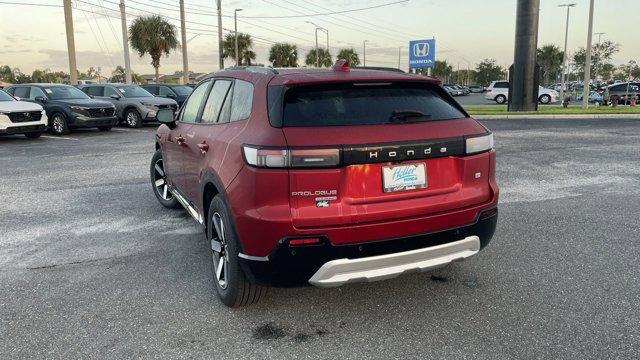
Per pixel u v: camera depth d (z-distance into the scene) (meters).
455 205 3.41
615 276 4.18
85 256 4.82
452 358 3.03
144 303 3.81
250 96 3.62
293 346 3.20
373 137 3.14
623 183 7.61
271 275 3.16
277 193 3.04
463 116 3.65
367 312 3.63
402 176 3.24
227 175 3.39
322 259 3.10
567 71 78.88
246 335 3.34
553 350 3.09
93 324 3.50
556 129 15.32
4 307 3.77
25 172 9.34
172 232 5.54
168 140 5.47
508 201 6.65
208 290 4.04
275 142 3.04
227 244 3.45
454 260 3.44
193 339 3.29
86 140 14.81
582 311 3.58
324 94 3.36
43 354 3.13
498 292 3.92
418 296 3.88
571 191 7.15
